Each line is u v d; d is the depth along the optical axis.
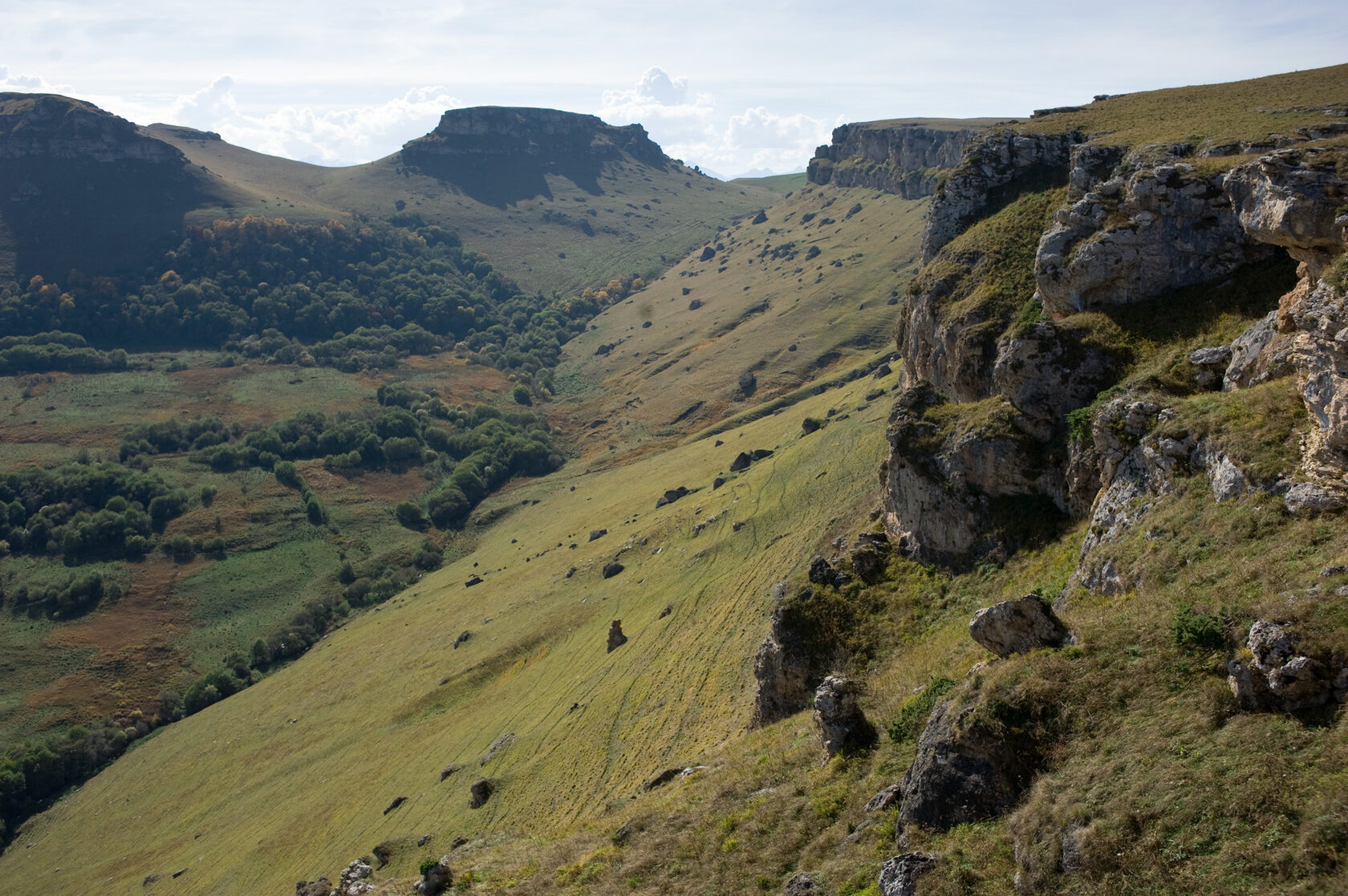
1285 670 16.84
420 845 59.34
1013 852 18.36
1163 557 25.05
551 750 65.56
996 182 62.69
